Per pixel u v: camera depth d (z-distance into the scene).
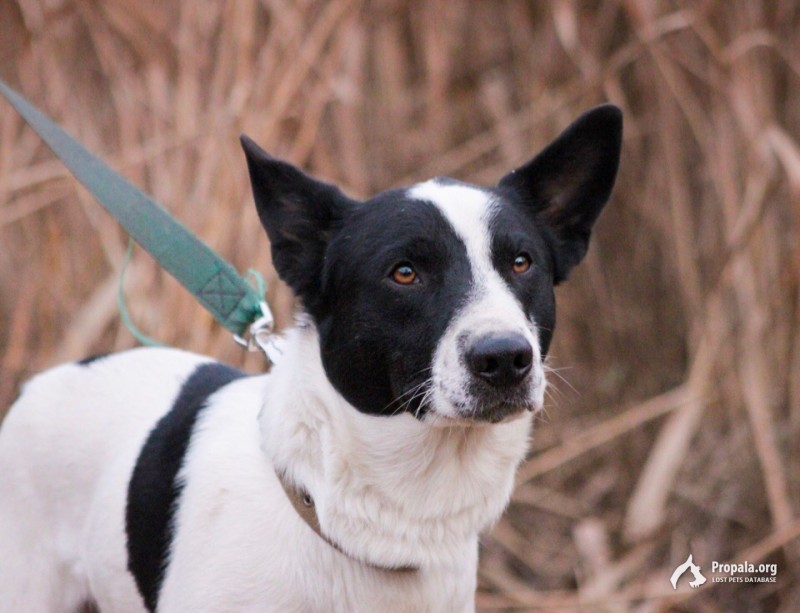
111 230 7.38
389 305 3.80
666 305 8.53
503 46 9.24
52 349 7.51
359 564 3.78
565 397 8.38
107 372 4.69
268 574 3.74
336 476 3.74
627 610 6.40
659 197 8.50
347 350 3.83
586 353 8.62
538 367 3.65
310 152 7.66
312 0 7.64
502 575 7.04
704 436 7.79
